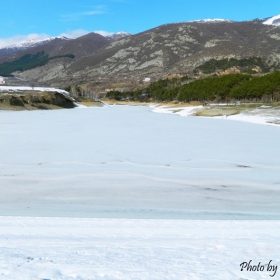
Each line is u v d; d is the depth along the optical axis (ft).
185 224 28.63
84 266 16.43
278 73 270.05
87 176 52.29
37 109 233.76
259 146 82.28
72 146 79.51
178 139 93.76
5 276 15.14
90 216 34.94
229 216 35.60
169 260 17.57
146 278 15.06
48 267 16.22
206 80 342.64
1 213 35.70
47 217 32.53
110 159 65.26
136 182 49.42
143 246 20.35
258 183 49.75
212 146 81.97
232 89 279.69
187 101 324.80
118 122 146.92
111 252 19.02
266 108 189.98
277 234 24.20
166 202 40.63
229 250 19.48
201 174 54.65
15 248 19.80
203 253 18.86
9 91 269.85
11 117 165.78
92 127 123.44
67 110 242.58
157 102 395.96
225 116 185.78
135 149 76.74
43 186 46.68
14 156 66.44
